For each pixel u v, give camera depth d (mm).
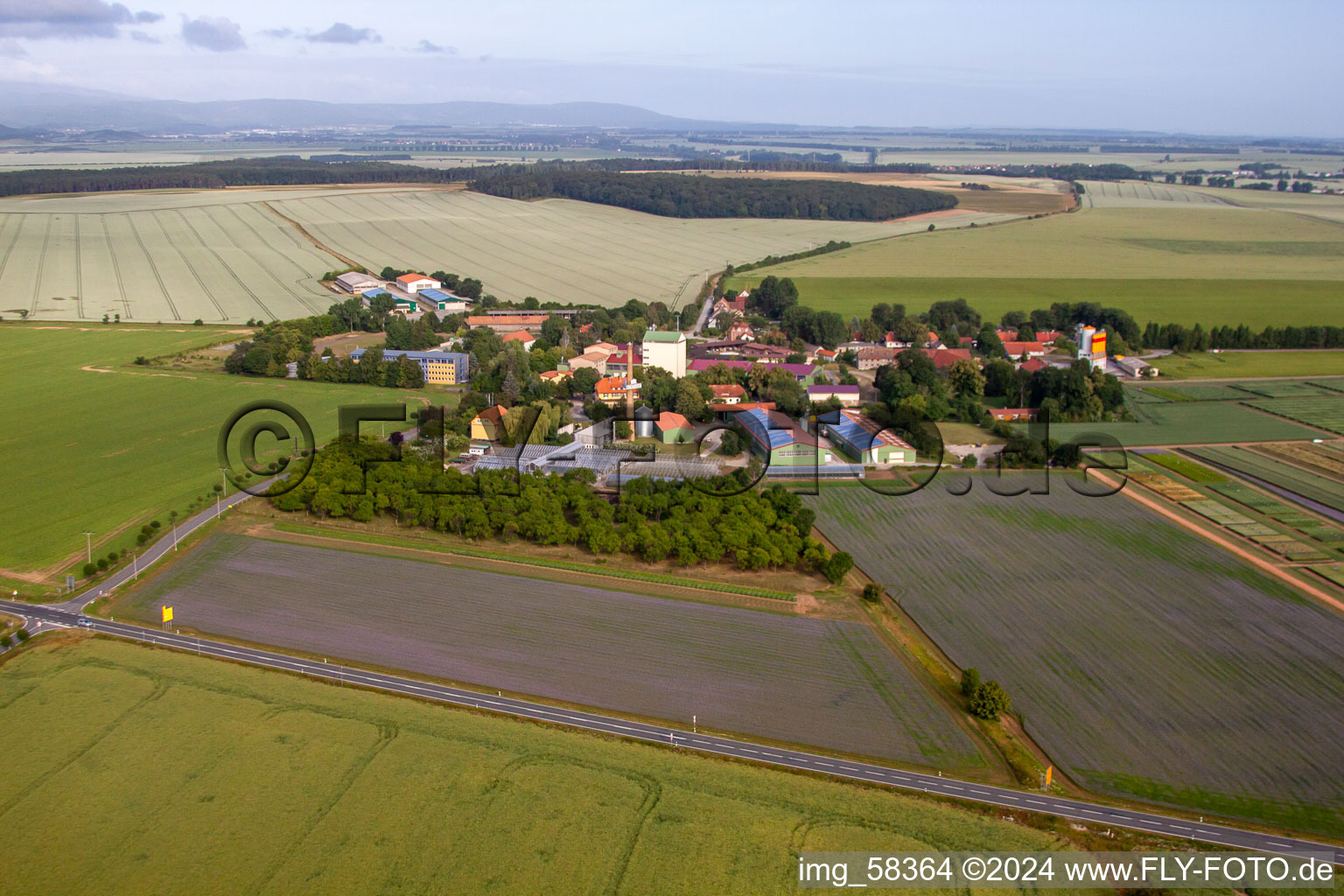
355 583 133375
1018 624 122562
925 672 111125
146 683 106062
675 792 88500
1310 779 92188
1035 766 93312
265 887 76312
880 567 140000
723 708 103625
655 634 119688
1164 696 106062
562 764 92250
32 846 80688
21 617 122500
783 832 83625
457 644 116875
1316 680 109250
